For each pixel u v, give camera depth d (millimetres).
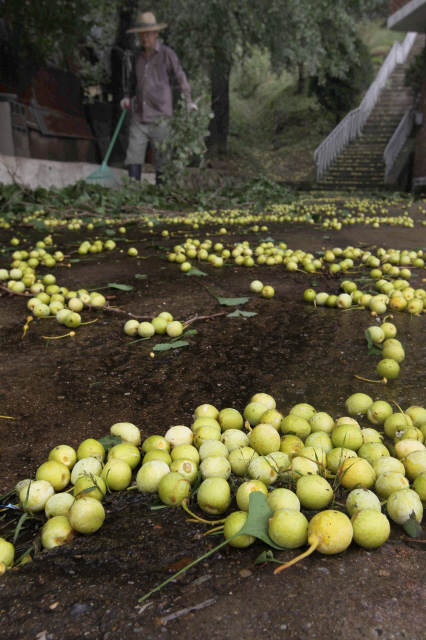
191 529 1555
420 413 2141
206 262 5914
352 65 27734
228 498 1618
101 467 1831
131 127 11906
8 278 4746
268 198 15570
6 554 1427
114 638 1141
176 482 1675
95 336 3492
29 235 7910
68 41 12648
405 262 5516
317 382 2709
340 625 1160
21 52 11430
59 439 2137
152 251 6699
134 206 10789
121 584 1313
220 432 2146
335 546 1357
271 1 16953
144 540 1502
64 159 13008
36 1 11258
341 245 7195
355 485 1654
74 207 9891
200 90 20781
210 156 21203
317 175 24406
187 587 1292
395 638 1127
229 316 3902
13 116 10844
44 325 3730
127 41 14516
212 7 16391
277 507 1518
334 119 32656
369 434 1974
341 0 19297
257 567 1360
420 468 1745
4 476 1880
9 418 2328
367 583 1293
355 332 3520
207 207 12477
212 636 1139
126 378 2793
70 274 5262
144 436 2152
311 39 19078
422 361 2977
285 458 1809
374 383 2688
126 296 4461
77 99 14000
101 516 1556
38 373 2861
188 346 3299
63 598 1269
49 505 1617
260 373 2840
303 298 4383
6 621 1199
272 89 39000
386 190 22188
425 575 1333
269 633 1143
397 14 19344
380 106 27500
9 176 10031
